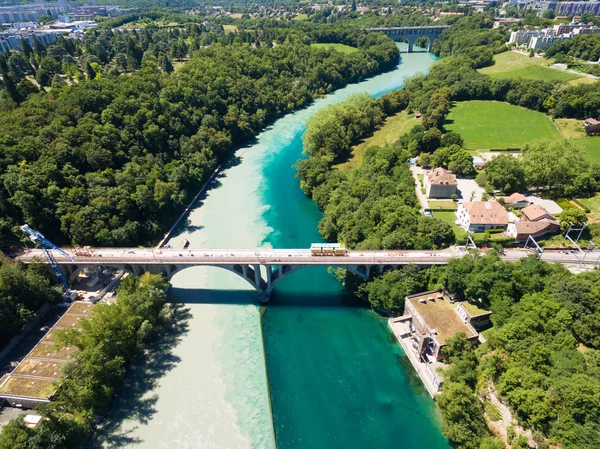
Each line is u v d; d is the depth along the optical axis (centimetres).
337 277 11219
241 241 13150
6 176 10950
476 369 7856
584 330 7475
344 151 18212
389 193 13100
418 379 8575
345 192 13712
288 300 10906
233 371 8850
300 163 15788
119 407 8031
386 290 9850
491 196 13450
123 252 11088
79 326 8869
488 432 7006
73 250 11156
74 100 14475
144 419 7812
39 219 11262
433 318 9075
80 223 11356
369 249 10956
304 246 12812
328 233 12744
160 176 14375
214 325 10062
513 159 13600
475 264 9338
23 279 9481
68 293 10462
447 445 7319
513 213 12344
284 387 8512
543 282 8812
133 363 8988
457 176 15125
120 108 15225
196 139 16925
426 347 8838
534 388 6619
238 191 16275
